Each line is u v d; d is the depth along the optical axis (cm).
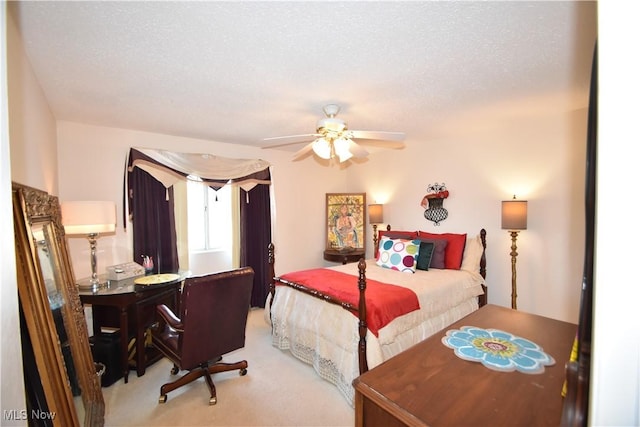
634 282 56
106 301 237
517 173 314
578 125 273
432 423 85
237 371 256
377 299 227
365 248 478
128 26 134
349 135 246
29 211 145
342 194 488
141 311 254
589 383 57
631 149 54
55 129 270
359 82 200
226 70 180
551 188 292
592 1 120
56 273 177
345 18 130
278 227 445
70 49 154
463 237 337
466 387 102
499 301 330
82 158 294
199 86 204
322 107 249
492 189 335
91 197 298
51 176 238
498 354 124
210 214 393
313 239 486
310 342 258
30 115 169
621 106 54
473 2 121
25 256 129
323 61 170
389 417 94
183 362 203
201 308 203
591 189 58
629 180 54
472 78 196
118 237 312
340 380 223
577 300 278
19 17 126
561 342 135
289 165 456
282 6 121
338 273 307
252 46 153
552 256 293
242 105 243
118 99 228
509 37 147
